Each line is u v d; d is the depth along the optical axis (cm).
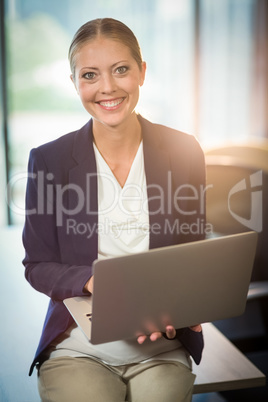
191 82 461
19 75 423
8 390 153
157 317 123
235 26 466
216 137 481
